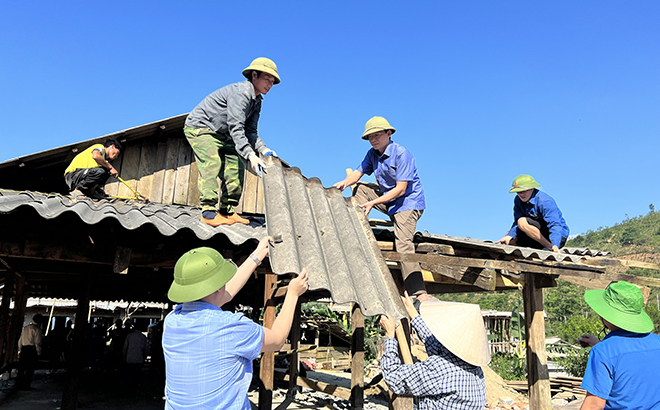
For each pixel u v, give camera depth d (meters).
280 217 3.74
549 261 5.27
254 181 9.89
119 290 14.31
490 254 5.68
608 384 2.88
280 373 11.32
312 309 24.09
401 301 3.61
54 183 8.75
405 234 5.09
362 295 3.41
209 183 4.70
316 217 4.31
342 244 4.13
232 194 4.95
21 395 10.45
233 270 2.41
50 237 4.86
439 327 2.97
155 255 5.30
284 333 2.43
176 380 2.18
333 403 9.92
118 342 13.23
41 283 13.70
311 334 23.88
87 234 5.08
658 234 169.88
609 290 3.18
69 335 14.81
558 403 11.24
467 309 3.02
